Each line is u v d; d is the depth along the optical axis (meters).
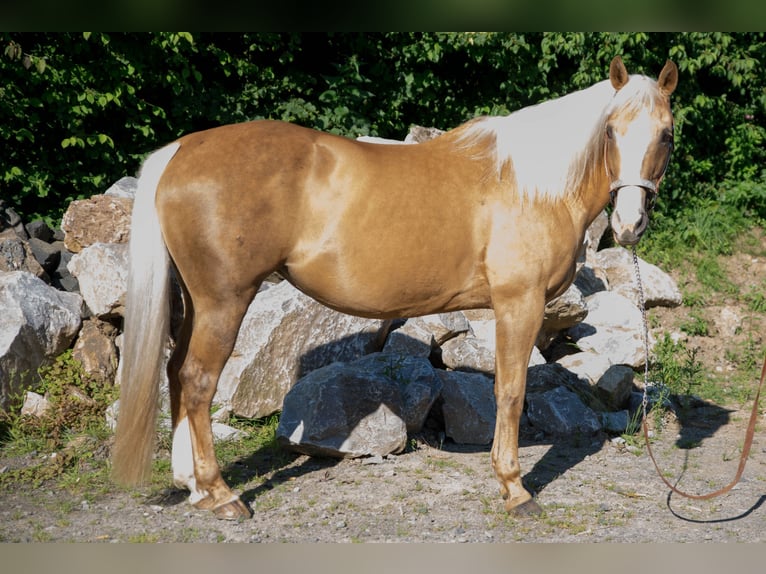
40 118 7.52
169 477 4.30
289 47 8.62
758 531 3.78
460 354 5.64
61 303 5.39
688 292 8.34
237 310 3.66
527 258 3.79
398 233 3.70
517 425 3.92
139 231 3.63
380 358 5.14
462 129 4.01
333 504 3.96
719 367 7.10
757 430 5.53
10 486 4.12
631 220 3.53
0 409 4.78
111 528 3.64
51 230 6.59
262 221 3.59
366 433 4.63
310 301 5.23
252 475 4.36
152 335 3.60
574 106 3.89
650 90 3.62
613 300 6.87
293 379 5.16
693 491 4.33
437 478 4.38
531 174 3.80
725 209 9.89
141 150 8.12
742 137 10.41
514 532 3.69
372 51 9.22
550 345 6.50
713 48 9.73
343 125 8.88
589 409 5.34
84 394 5.16
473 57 9.15
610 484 4.37
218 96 8.45
